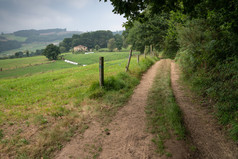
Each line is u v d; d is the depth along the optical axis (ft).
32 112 15.30
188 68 29.84
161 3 16.21
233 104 13.06
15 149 9.77
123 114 15.15
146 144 10.23
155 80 29.19
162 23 71.36
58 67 214.90
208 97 17.57
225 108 13.43
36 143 10.37
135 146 10.06
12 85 29.35
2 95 22.11
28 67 217.97
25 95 21.67
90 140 10.87
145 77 33.19
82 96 20.11
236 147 9.80
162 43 76.23
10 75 158.30
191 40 25.89
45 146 10.11
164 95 19.90
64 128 12.28
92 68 56.34
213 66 21.18
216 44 19.33
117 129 12.30
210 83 19.15
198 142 10.42
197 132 11.62
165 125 12.46
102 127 12.66
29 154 9.37
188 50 27.89
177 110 14.48
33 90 24.82
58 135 11.25
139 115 14.76
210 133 11.41
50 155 9.35
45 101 18.83
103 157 9.16
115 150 9.75
